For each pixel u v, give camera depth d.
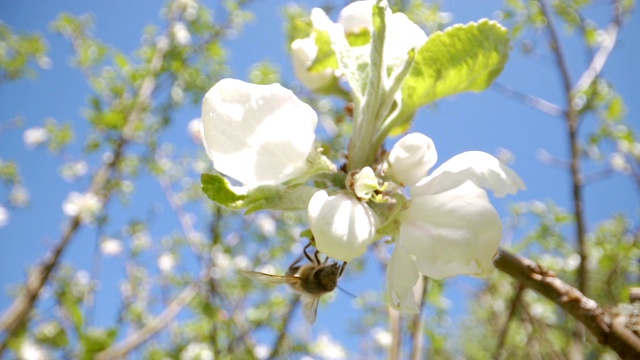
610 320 0.09
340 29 0.11
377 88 0.10
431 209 0.09
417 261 0.09
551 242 0.48
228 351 0.40
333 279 0.13
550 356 0.24
